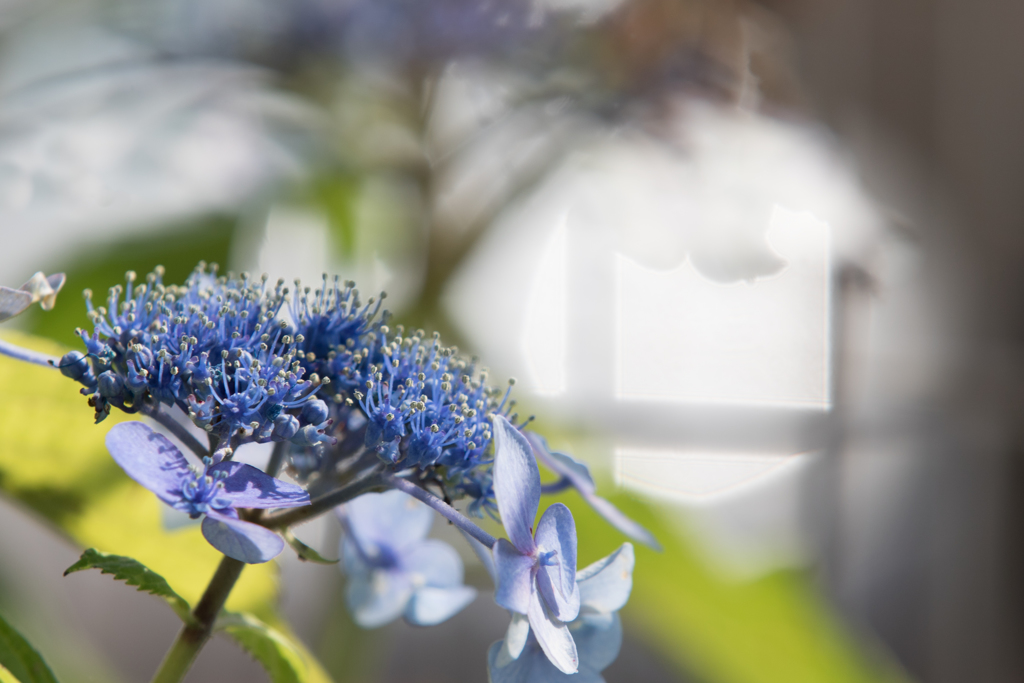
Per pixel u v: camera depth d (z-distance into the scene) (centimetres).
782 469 113
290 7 69
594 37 69
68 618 99
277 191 66
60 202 59
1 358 42
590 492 38
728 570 64
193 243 65
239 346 35
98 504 42
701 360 111
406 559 41
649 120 70
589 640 35
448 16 67
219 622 37
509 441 33
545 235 103
